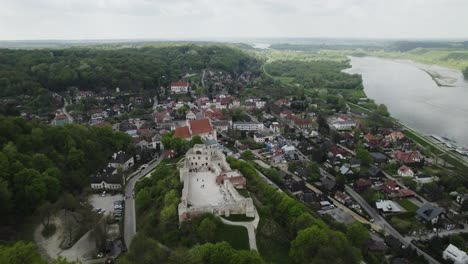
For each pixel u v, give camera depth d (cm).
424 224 18775
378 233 17838
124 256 13788
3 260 11631
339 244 14138
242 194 17650
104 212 18975
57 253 15375
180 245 14288
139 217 17800
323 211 19625
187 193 16862
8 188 17138
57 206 17700
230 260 12406
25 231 16650
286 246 14962
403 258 15662
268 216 16588
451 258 15812
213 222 14912
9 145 19375
